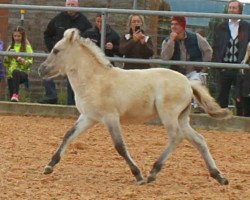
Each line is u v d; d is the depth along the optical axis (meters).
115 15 19.52
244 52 16.02
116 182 10.31
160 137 14.74
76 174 10.79
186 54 16.17
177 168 11.52
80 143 13.20
